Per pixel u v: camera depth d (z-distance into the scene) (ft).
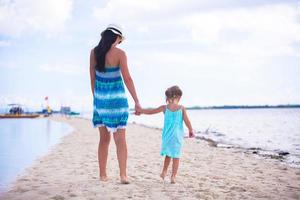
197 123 135.03
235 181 17.60
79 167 20.66
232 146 41.11
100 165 16.34
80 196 13.21
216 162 25.05
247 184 16.87
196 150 33.81
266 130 83.97
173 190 14.66
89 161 23.32
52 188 14.69
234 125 115.85
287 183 17.43
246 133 71.77
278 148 41.32
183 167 22.11
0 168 20.36
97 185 15.20
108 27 15.28
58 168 20.27
